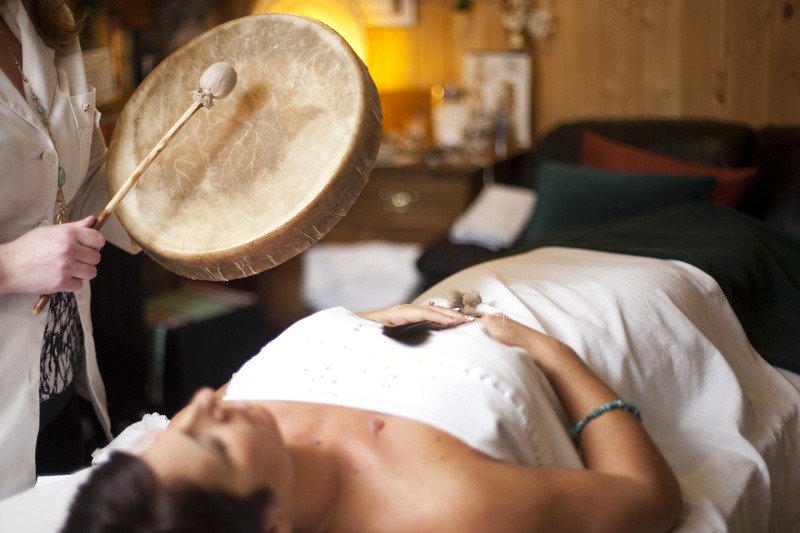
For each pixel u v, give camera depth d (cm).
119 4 316
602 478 105
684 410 145
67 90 144
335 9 374
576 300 148
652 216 216
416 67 391
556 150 323
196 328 289
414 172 345
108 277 242
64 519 91
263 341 316
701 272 172
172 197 144
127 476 87
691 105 350
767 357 170
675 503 110
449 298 141
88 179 159
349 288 345
